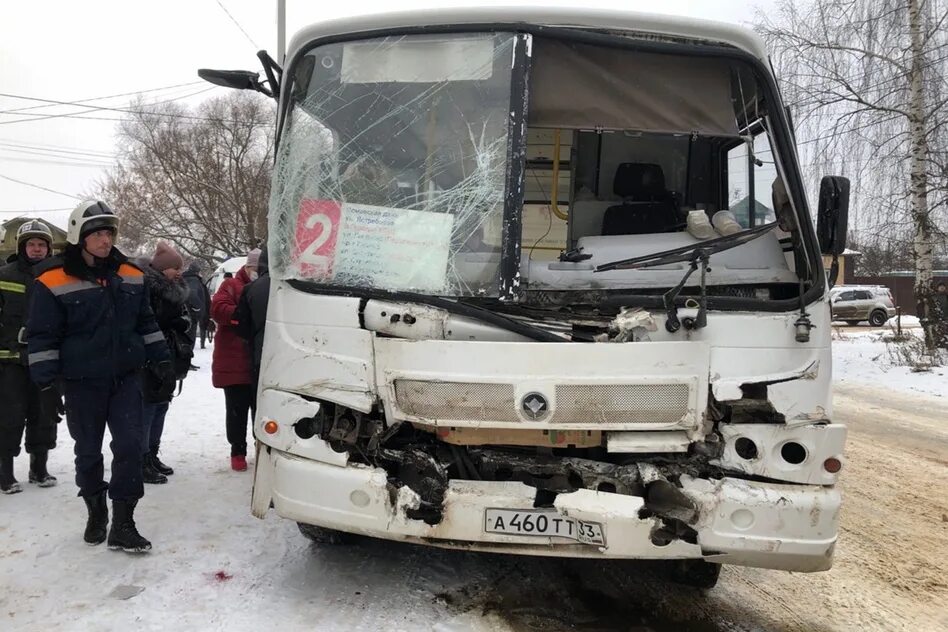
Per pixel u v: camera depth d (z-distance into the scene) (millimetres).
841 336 24375
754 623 3451
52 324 3590
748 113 3533
